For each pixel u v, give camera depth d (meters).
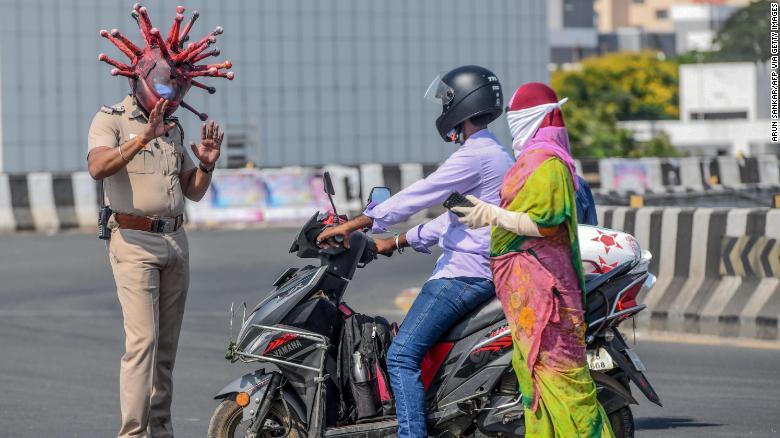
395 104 58.81
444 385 10.26
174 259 11.16
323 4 57.28
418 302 10.30
